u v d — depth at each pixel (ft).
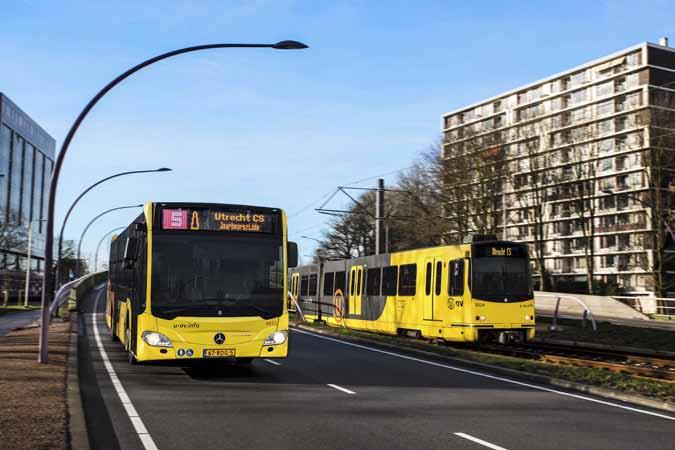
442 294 77.77
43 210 365.20
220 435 28.81
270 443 27.37
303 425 30.96
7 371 45.62
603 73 277.44
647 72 258.78
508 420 32.96
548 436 29.37
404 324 85.56
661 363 61.87
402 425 31.27
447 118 357.20
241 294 45.21
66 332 85.76
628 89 263.70
